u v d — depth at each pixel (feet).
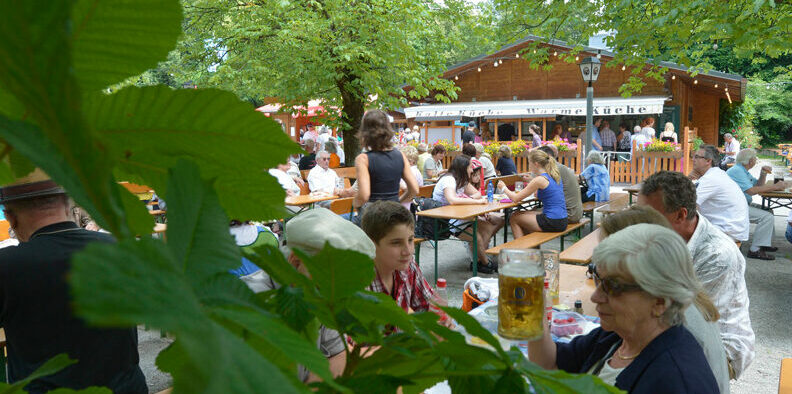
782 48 19.47
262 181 1.48
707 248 8.86
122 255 0.69
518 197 22.62
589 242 17.46
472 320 1.40
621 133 64.23
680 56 24.13
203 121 1.30
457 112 71.67
